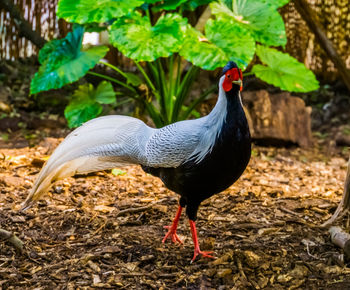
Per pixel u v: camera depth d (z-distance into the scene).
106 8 5.27
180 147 3.35
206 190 3.46
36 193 3.54
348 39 9.25
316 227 4.16
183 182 3.46
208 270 3.48
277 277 3.46
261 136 7.50
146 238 3.95
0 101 8.47
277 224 4.22
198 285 3.35
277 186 5.46
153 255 3.68
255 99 7.70
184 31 5.30
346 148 7.57
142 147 3.61
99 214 4.40
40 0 9.37
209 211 4.54
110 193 4.96
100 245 3.83
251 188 5.26
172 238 3.89
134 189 5.10
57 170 3.56
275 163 6.68
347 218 4.13
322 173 6.23
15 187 4.93
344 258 3.65
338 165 6.72
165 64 7.10
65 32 9.54
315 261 3.65
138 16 5.55
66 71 5.75
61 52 6.08
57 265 3.54
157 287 3.32
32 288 3.27
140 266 3.57
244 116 3.29
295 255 3.73
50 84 5.76
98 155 3.62
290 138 7.56
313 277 3.47
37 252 3.70
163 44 5.12
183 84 6.10
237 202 4.78
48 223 4.17
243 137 3.27
